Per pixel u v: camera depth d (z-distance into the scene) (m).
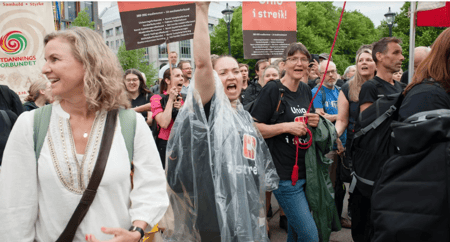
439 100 1.58
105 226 1.24
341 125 3.39
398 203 1.46
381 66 2.63
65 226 1.22
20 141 1.21
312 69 5.91
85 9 25.25
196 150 1.79
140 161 1.34
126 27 3.67
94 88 1.23
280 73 4.81
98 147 1.25
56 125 1.25
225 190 1.78
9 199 1.18
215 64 2.28
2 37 4.81
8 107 3.23
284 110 2.62
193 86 1.82
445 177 1.36
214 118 1.83
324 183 2.54
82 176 1.22
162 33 3.74
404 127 1.49
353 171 2.43
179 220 1.81
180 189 1.82
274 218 4.16
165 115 3.57
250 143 1.96
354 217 2.50
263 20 4.97
